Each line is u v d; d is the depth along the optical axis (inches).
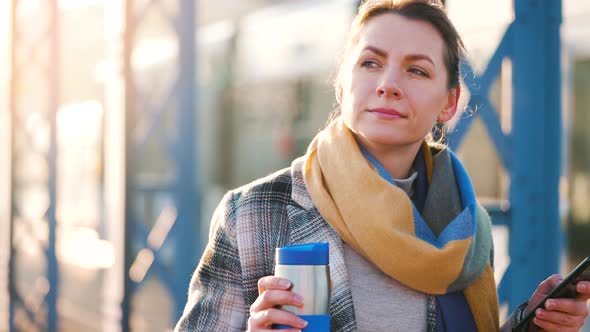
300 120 367.9
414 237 62.7
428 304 64.5
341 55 70.4
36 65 272.4
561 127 138.0
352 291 63.4
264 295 53.3
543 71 138.3
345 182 63.7
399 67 63.4
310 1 368.2
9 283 287.3
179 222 176.2
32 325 279.3
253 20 410.6
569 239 206.5
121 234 182.9
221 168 424.5
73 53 490.0
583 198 207.3
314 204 65.2
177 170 176.6
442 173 70.0
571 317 66.1
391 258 62.2
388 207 62.7
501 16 140.5
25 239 284.8
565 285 64.9
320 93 352.2
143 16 180.1
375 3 65.9
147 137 181.2
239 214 65.4
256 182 68.1
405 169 68.2
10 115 282.0
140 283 182.5
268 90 391.5
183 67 175.8
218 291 65.0
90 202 514.3
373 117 63.6
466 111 115.5
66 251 549.3
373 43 63.9
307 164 67.5
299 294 53.0
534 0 138.6
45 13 267.9
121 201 182.4
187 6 175.3
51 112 265.1
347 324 61.6
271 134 388.5
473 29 141.0
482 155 226.7
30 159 284.0
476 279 67.4
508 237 139.5
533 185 139.3
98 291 435.8
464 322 65.7
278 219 65.1
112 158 195.6
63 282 474.6
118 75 182.5
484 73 137.1
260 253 64.1
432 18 64.9
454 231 65.2
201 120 433.4
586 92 209.5
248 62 409.4
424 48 63.7
